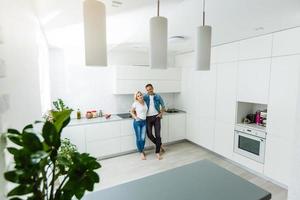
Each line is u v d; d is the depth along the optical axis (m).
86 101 3.96
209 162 1.63
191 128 4.43
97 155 3.65
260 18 2.10
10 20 0.95
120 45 3.60
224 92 3.52
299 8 1.80
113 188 1.24
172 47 3.86
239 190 1.23
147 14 1.94
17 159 0.60
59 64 3.67
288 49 2.52
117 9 1.77
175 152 4.06
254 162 3.04
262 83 2.86
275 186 2.74
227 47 3.41
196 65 1.20
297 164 1.72
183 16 2.03
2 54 0.81
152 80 4.31
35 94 1.62
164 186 1.27
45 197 0.69
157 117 3.88
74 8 1.61
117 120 3.79
